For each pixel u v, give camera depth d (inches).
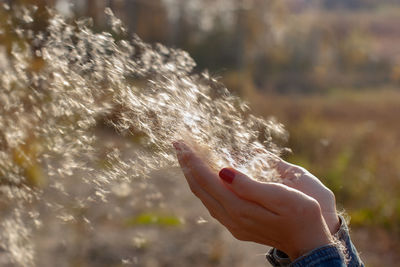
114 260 122.3
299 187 46.1
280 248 39.7
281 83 1043.9
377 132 390.9
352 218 185.2
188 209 161.5
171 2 480.1
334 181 222.7
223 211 39.4
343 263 36.6
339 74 1290.6
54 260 103.3
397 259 149.7
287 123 341.1
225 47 844.0
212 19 772.0
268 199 37.1
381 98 827.4
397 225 175.2
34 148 44.6
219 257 135.3
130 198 68.6
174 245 139.7
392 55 1521.9
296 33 1304.1
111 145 39.9
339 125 457.4
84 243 118.2
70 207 51.4
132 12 307.1
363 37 1536.7
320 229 37.7
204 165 39.3
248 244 149.7
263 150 43.5
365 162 269.9
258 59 1121.4
